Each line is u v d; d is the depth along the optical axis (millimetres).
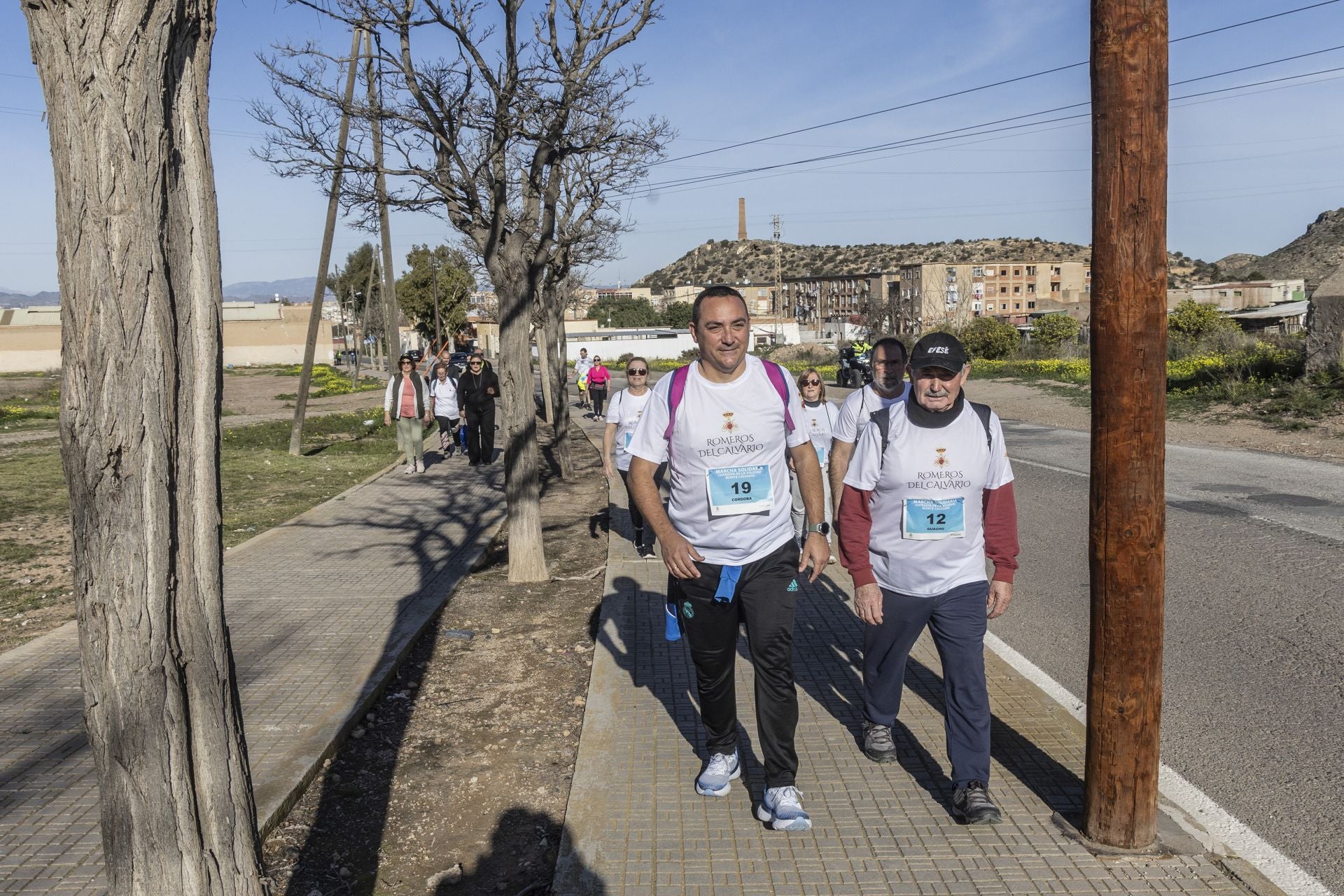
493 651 6504
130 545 2074
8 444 21344
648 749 4621
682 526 3924
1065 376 31484
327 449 20422
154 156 2049
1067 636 6531
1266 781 4316
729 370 3771
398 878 3814
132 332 2037
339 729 4957
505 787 4551
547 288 15867
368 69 8094
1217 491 11500
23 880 3584
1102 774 3641
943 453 3895
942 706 5113
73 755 4707
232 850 2287
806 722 4914
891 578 4039
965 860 3584
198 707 2219
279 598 7684
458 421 19547
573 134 8078
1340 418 16469
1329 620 6523
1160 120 3332
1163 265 3396
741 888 3434
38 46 1990
